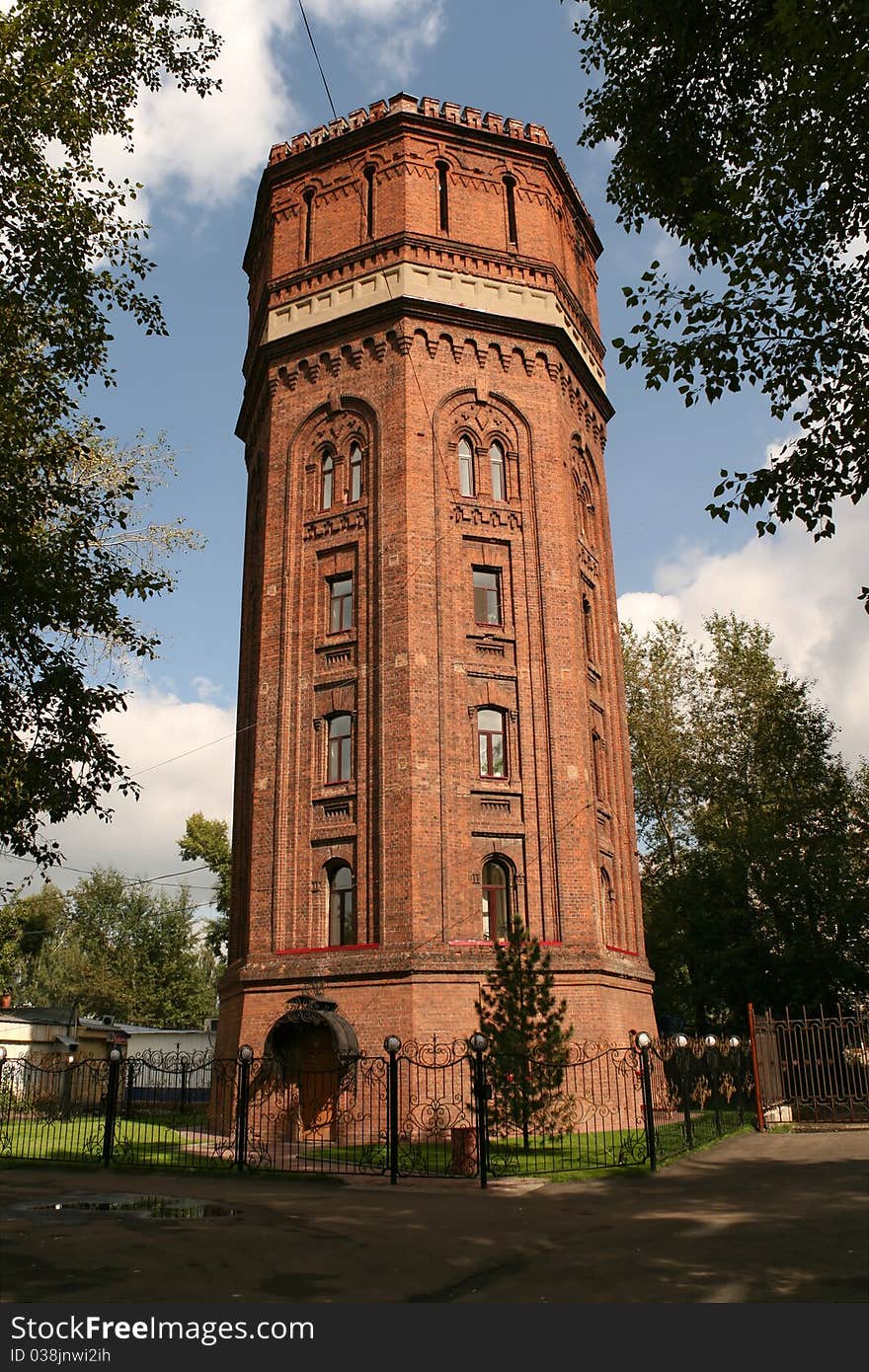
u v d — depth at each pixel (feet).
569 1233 38.27
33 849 51.19
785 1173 52.06
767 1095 80.53
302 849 84.89
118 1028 153.79
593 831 87.20
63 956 215.10
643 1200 45.73
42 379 52.75
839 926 117.60
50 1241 36.65
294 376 97.71
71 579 51.26
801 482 41.91
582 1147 63.46
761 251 44.52
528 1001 62.54
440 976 75.97
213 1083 87.71
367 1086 74.02
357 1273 31.68
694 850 136.26
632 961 90.89
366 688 85.46
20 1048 135.13
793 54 39.63
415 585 85.25
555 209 103.55
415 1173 56.13
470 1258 34.09
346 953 78.84
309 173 102.17
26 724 50.24
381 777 81.82
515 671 87.20
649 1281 29.94
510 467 92.99
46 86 50.29
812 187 43.60
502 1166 56.18
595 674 98.32
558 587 90.38
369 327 94.02
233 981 87.81
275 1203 46.80
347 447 93.35
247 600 107.86
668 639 153.79
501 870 83.20
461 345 93.25
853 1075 93.04
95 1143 71.31
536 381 95.61
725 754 141.59
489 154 99.81
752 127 46.62
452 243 94.99
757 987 115.03
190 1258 33.88
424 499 87.86
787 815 124.77
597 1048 77.82
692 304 43.83
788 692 135.23
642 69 50.24
